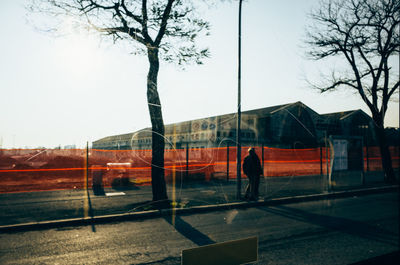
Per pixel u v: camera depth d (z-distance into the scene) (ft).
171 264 11.98
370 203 17.81
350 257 11.18
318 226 17.39
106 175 47.37
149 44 24.02
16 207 24.95
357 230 13.92
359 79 19.94
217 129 69.36
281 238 14.89
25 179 44.52
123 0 22.11
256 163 28.89
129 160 57.41
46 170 52.37
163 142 26.40
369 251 11.50
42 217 21.03
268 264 11.07
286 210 24.41
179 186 40.14
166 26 23.38
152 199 28.27
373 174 42.04
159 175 26.00
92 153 57.00
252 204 26.86
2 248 14.57
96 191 35.17
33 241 15.92
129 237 16.48
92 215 21.61
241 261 5.10
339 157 33.68
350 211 18.25
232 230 17.13
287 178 47.57
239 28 29.63
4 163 52.01
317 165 68.28
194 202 27.07
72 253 13.64
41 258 12.95
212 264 4.86
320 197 29.45
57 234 17.47
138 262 12.25
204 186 40.04
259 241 14.29
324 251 12.45
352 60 20.11
